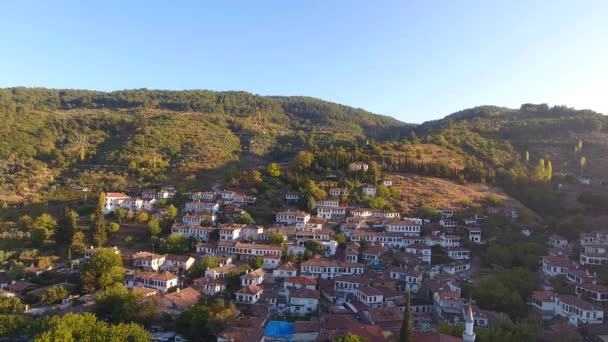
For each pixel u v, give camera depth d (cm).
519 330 7975
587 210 17188
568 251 13662
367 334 7844
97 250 12400
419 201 18000
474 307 9338
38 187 19812
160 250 13725
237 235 14338
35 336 7512
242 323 8700
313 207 16625
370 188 18362
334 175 19900
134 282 11425
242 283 11206
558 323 8650
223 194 17700
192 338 8500
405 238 14462
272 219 16000
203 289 10825
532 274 11419
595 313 8844
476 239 14938
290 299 10294
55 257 13112
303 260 12912
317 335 8400
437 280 11331
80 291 11094
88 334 7400
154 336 8550
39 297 10569
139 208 16950
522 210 16762
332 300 10744
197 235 14588
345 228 15138
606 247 13162
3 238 14300
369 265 12756
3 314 8875
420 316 9856
